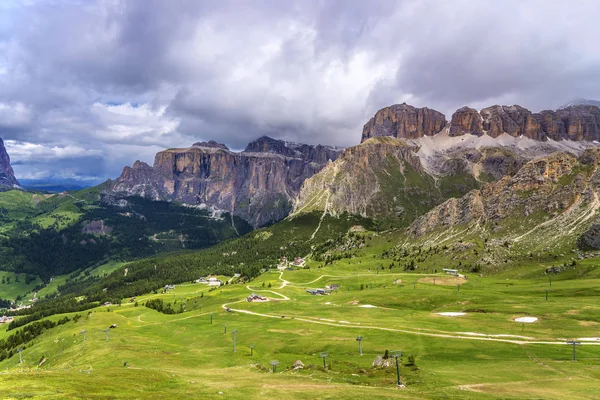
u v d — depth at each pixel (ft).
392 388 234.99
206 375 294.25
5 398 177.37
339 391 223.51
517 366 303.48
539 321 465.47
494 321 483.51
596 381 252.62
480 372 284.82
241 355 416.46
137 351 444.14
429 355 359.87
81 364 407.44
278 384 247.09
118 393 204.33
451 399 205.46
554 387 235.81
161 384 240.94
